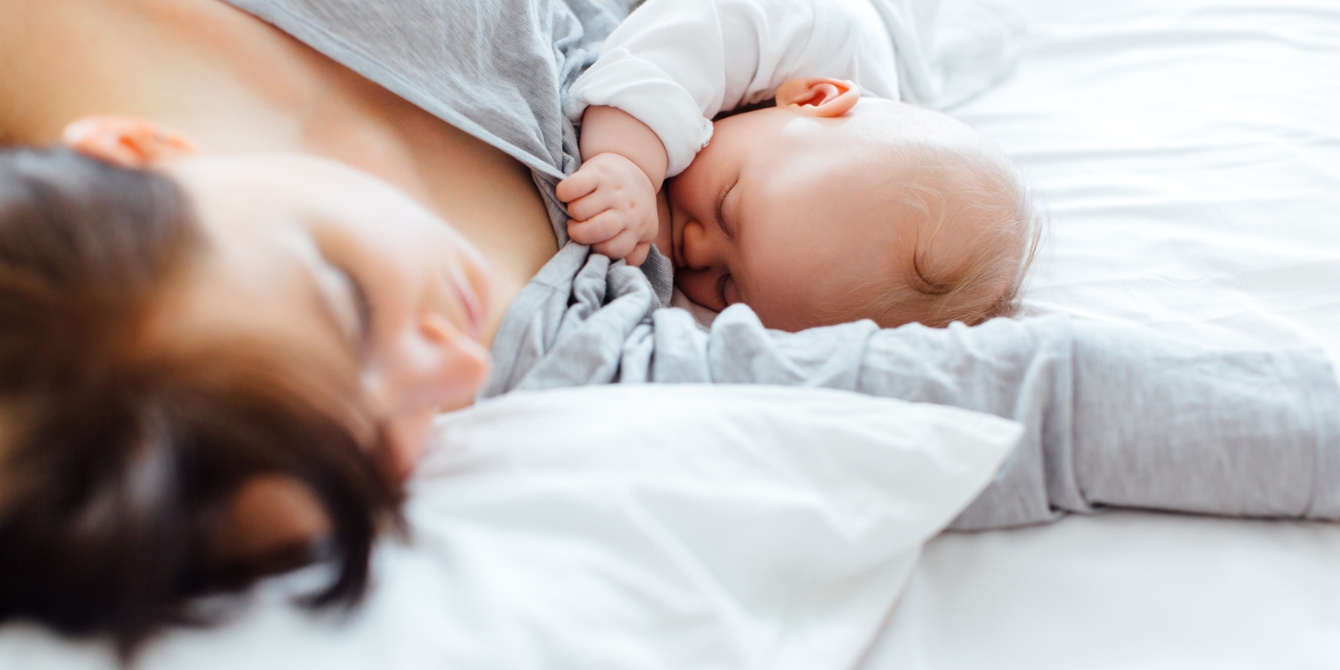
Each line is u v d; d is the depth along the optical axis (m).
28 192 0.36
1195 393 0.60
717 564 0.49
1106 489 0.61
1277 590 0.56
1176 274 0.86
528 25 0.81
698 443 0.51
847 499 0.52
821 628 0.51
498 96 0.76
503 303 0.70
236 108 0.63
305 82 0.67
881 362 0.63
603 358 0.64
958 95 1.21
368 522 0.39
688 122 0.85
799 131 0.88
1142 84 1.16
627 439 0.50
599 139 0.84
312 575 0.40
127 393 0.33
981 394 0.61
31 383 0.33
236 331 0.36
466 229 0.73
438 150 0.74
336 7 0.67
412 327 0.44
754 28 0.93
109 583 0.34
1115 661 0.54
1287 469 0.58
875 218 0.82
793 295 0.86
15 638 0.36
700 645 0.44
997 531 0.62
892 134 0.86
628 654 0.42
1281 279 0.83
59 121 0.60
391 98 0.72
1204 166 0.99
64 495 0.33
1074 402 0.61
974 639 0.56
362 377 0.41
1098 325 0.65
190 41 0.62
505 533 0.45
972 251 0.83
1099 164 1.03
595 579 0.44
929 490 0.53
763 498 0.50
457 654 0.39
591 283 0.75
